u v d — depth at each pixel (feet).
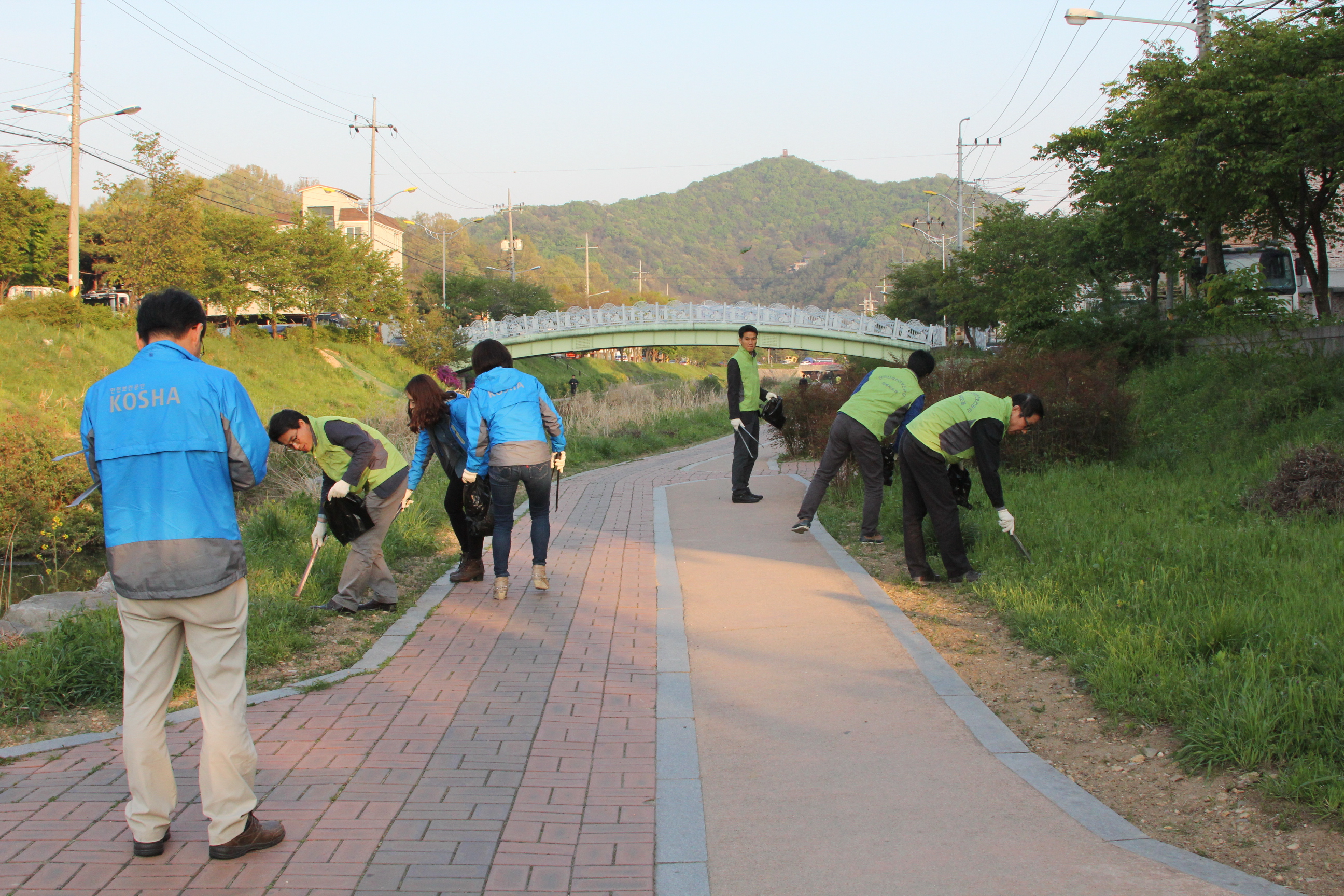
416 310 154.81
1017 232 100.73
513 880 10.02
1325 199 55.72
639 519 33.76
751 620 19.95
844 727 14.16
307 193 256.11
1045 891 9.57
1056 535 23.63
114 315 101.60
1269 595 17.25
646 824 11.27
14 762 13.25
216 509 10.46
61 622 18.39
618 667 17.28
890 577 23.22
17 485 42.29
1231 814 11.09
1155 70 51.96
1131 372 61.93
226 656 10.51
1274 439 38.60
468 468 21.93
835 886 9.82
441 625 20.11
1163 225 71.20
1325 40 47.44
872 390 26.99
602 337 153.69
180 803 11.87
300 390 117.08
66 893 9.69
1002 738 13.52
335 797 11.94
